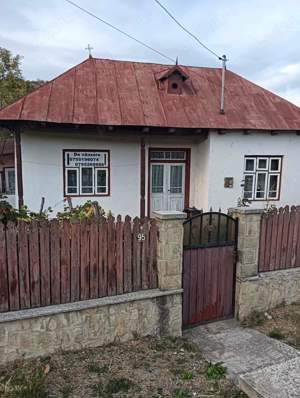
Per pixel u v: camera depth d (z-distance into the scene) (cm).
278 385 371
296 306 632
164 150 1130
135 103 1041
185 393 383
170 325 512
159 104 1066
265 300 605
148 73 1202
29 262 431
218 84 1250
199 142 1123
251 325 568
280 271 620
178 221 497
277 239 615
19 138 930
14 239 420
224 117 1077
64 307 443
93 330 462
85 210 550
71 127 933
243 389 382
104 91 1059
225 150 1070
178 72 1123
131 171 1067
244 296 580
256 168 1128
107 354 454
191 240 543
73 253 454
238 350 490
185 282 545
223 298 584
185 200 1175
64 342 448
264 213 593
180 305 514
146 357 455
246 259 574
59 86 1032
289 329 553
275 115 1148
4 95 1877
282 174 1152
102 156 1034
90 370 418
